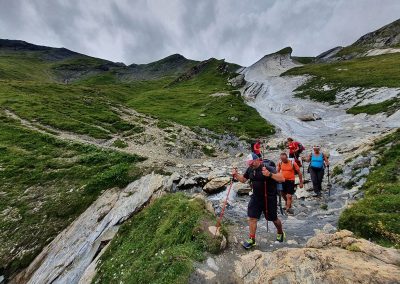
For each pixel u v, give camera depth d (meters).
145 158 33.75
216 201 19.94
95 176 28.92
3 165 32.94
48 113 52.31
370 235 10.61
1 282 19.84
